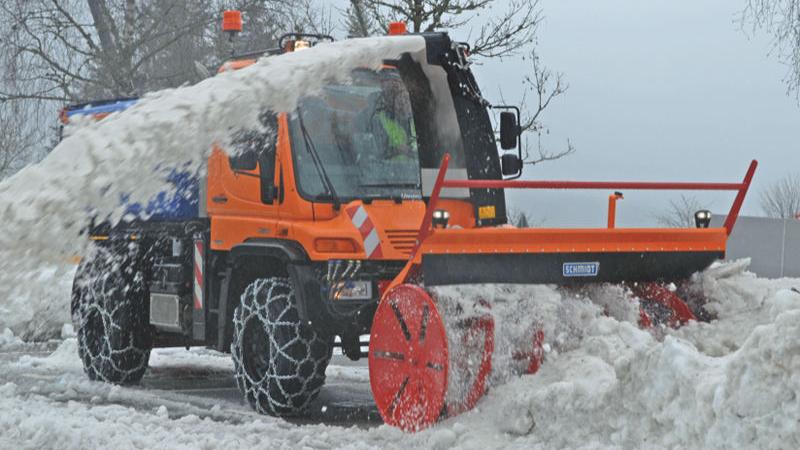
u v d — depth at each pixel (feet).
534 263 30.91
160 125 35.86
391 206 34.47
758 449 21.15
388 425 29.89
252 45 96.43
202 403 38.50
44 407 35.60
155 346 43.70
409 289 29.58
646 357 24.09
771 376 21.20
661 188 31.86
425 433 28.17
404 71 36.99
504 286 30.63
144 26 100.63
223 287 36.65
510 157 38.81
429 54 37.04
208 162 37.50
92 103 48.39
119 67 93.81
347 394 40.78
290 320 33.83
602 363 28.68
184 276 39.32
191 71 96.99
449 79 37.63
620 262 32.40
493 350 29.19
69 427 29.60
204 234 37.91
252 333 35.19
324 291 33.04
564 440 25.63
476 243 29.94
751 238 79.51
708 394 22.33
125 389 41.60
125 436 29.12
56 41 98.48
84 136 36.40
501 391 28.89
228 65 39.86
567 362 29.30
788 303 26.14
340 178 34.37
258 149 35.40
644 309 34.06
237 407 37.17
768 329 21.43
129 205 39.27
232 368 50.34
